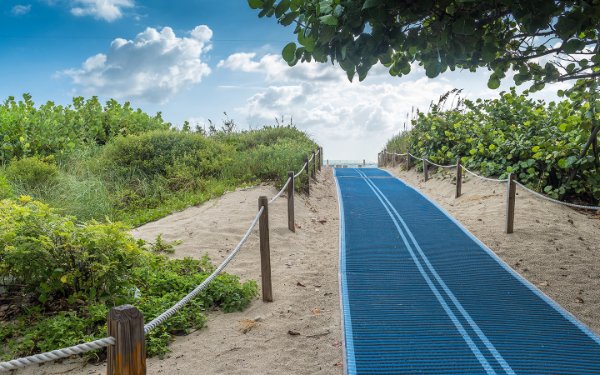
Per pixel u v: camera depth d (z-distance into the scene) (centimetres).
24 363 232
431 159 1733
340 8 419
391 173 2139
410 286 690
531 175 1219
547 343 509
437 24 488
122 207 1182
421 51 540
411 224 1062
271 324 564
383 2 430
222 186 1300
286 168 1420
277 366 467
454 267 774
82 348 242
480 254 833
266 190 1299
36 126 1516
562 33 485
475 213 1122
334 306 627
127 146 1491
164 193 1267
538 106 1375
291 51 457
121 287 571
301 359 482
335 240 982
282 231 988
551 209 1081
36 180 1105
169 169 1399
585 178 1165
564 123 1156
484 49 532
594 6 473
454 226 1027
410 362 468
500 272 744
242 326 552
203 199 1191
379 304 622
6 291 577
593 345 506
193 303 574
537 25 465
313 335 538
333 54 473
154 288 608
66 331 495
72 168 1392
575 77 680
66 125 1747
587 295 650
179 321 535
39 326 500
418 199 1358
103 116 1989
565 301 634
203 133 2347
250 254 841
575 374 446
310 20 436
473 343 509
